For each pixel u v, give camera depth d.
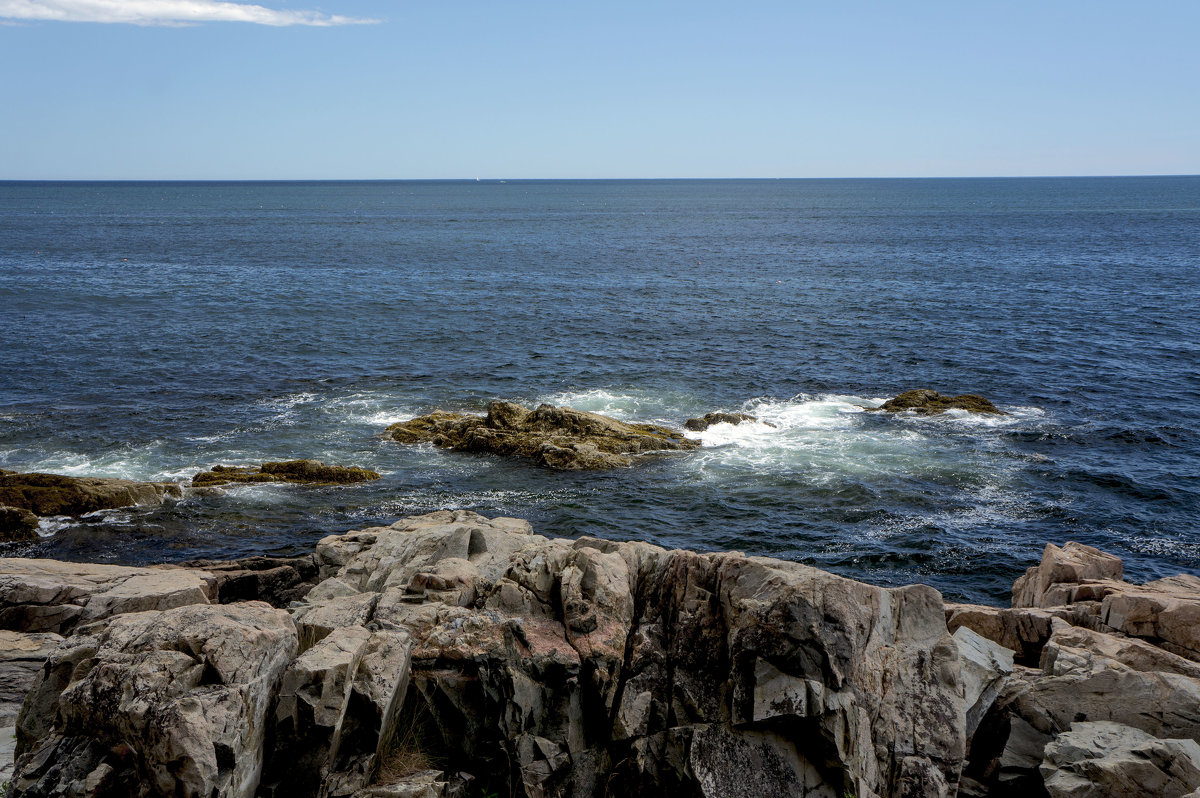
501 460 33.62
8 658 13.77
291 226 166.50
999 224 164.88
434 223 180.75
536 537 17.58
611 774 10.99
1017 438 35.91
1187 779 9.80
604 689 11.38
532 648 11.59
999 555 25.70
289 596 19.12
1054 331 57.03
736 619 11.15
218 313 63.12
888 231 149.38
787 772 10.28
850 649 10.49
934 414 39.00
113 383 43.41
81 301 66.62
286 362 48.72
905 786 10.11
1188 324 58.62
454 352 51.88
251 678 9.41
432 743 11.17
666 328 59.47
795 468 32.56
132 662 9.32
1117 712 11.36
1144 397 41.88
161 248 113.94
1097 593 14.94
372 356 50.53
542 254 111.56
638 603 12.46
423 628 12.05
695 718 10.88
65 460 32.41
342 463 33.06
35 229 148.12
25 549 25.25
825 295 74.00
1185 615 12.95
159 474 31.36
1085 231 143.75
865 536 27.06
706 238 138.00
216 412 39.12
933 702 10.63
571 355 51.31
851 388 44.25
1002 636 13.69
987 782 11.23
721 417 37.62
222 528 27.02
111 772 8.80
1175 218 178.75
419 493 30.19
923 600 11.74
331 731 9.81
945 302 69.31
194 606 10.55
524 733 11.03
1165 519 28.30
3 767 10.75
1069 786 10.23
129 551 25.42
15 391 41.34
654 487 30.89
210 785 8.62
